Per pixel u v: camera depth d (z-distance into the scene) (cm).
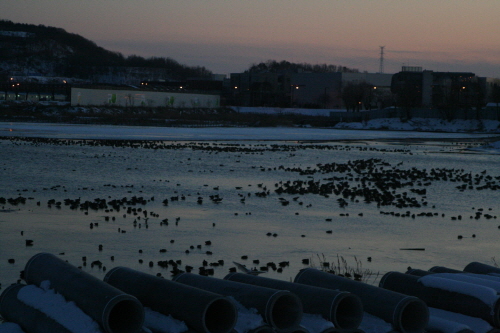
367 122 12369
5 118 10194
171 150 4591
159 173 2961
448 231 1662
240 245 1409
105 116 11481
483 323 631
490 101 15212
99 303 546
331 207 2041
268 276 1125
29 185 2355
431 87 15562
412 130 11450
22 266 1154
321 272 714
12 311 641
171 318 582
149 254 1292
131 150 4441
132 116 11825
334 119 13225
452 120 12081
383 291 632
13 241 1373
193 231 1561
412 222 1791
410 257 1333
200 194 2277
